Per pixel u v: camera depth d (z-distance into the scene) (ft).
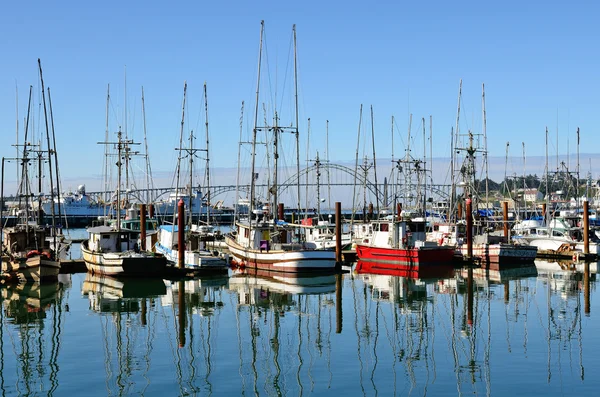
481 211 338.95
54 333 123.24
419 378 94.32
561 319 134.82
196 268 200.85
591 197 443.73
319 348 111.96
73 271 216.33
